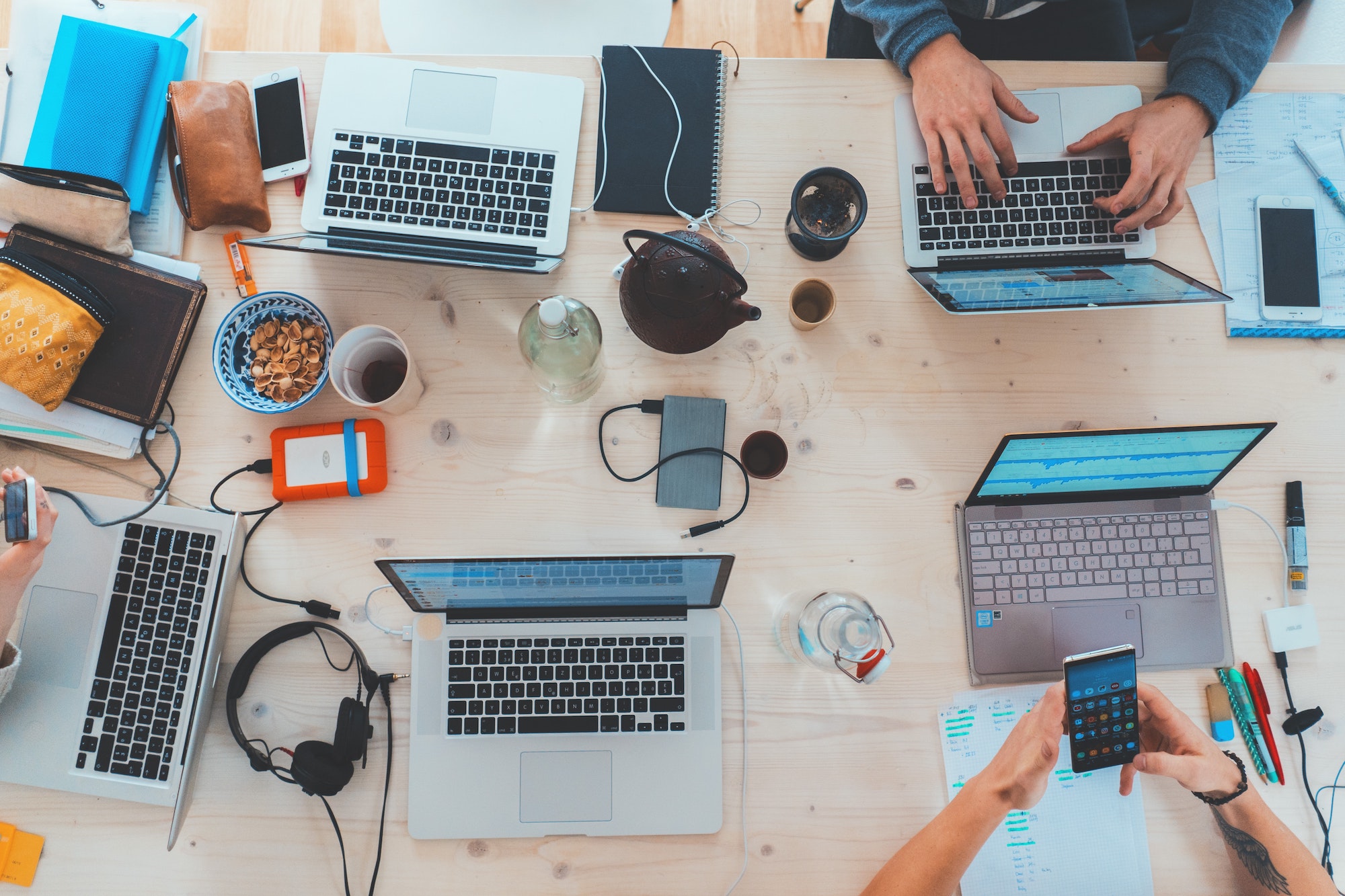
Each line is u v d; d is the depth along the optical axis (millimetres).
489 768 1011
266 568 1064
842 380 1113
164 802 961
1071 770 1039
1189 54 1098
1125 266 1077
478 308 1112
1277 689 1069
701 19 1838
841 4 1375
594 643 1026
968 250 1103
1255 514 1100
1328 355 1129
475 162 1062
